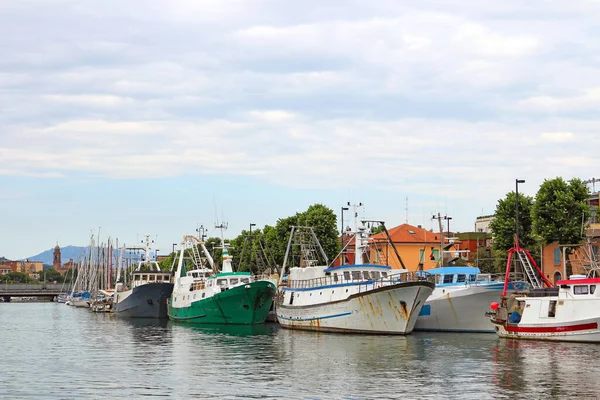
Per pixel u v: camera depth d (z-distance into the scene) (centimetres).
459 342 6444
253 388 4509
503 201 10138
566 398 4081
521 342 6300
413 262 13125
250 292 9150
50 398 4300
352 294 7162
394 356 5641
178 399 4228
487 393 4222
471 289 7256
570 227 8962
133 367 5472
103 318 12125
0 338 8075
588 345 5966
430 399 4100
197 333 8269
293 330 8119
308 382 4656
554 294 6431
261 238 12706
